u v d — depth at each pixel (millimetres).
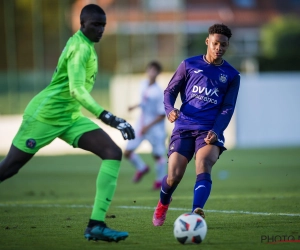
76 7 122500
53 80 22719
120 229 25328
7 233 24641
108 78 121812
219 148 24125
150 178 54375
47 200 37562
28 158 22875
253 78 82125
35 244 22156
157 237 23328
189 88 24719
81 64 21906
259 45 149375
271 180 48781
